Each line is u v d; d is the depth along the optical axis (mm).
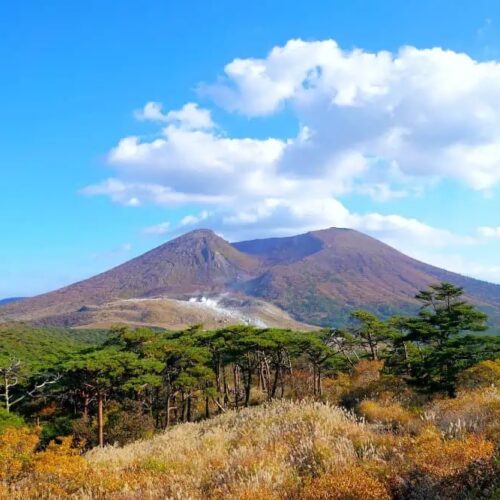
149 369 37438
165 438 16125
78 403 44344
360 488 6445
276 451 8930
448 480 6383
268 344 39125
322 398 26594
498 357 21047
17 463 13844
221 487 7473
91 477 9836
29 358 63656
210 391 41219
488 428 8383
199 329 56531
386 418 12977
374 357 43156
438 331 22297
